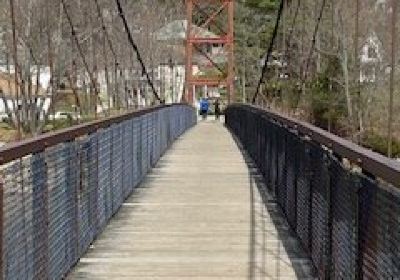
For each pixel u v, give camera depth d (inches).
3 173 122.8
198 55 1605.6
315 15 790.5
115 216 275.9
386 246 109.5
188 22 1378.0
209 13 1539.1
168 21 1471.5
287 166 261.3
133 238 236.1
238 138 761.6
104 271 193.2
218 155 567.5
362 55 893.8
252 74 1760.6
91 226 219.1
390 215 107.5
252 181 394.9
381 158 115.9
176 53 1503.4
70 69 660.7
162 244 229.1
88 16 605.3
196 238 238.5
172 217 277.7
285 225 259.8
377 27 895.1
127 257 209.9
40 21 662.5
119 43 685.9
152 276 189.6
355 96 796.0
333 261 154.9
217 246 226.4
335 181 153.3
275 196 313.1
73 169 186.1
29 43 674.2
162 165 481.4
